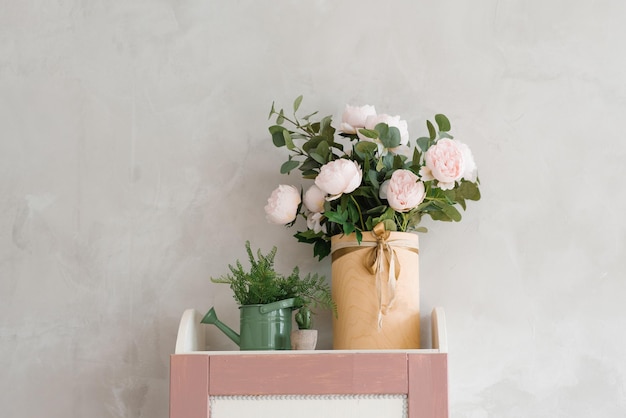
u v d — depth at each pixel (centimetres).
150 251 197
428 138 179
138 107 203
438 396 158
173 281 196
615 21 204
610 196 197
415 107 201
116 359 193
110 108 203
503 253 195
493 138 200
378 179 176
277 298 173
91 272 197
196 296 195
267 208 182
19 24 206
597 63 202
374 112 185
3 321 196
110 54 205
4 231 200
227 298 195
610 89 201
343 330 173
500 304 193
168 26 205
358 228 176
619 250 195
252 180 199
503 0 204
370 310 171
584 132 199
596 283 193
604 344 191
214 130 202
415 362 160
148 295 196
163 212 199
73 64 204
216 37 204
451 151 168
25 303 196
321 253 186
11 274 198
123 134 202
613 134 199
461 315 192
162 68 204
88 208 200
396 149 177
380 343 169
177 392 160
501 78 202
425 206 180
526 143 199
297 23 204
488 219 196
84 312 196
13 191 201
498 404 189
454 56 203
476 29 204
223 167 200
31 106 204
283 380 160
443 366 159
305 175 186
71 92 204
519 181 198
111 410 191
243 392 160
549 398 189
